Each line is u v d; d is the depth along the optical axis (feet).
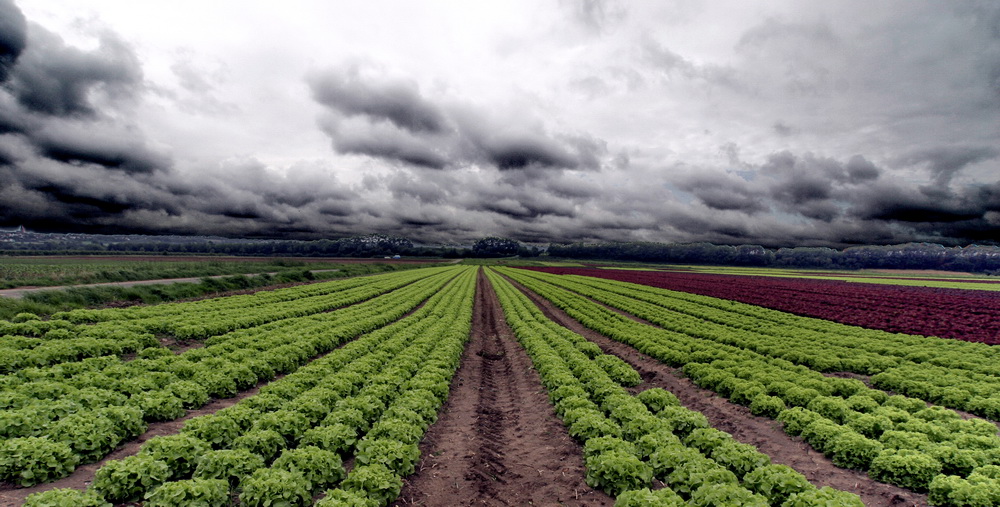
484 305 180.96
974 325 121.80
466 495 35.22
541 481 37.78
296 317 115.24
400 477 36.81
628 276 372.38
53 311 98.12
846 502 28.84
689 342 89.97
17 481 31.58
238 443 36.86
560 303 170.60
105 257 384.47
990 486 32.55
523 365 79.41
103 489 29.35
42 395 44.24
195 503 28.35
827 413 51.31
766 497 32.40
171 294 143.74
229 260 428.15
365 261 621.31
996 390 59.31
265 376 63.36
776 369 67.72
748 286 259.39
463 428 49.70
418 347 78.43
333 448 38.22
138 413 42.68
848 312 147.23
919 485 36.45
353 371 59.72
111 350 67.10
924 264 590.14
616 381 68.18
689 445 42.55
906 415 47.70
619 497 30.40
